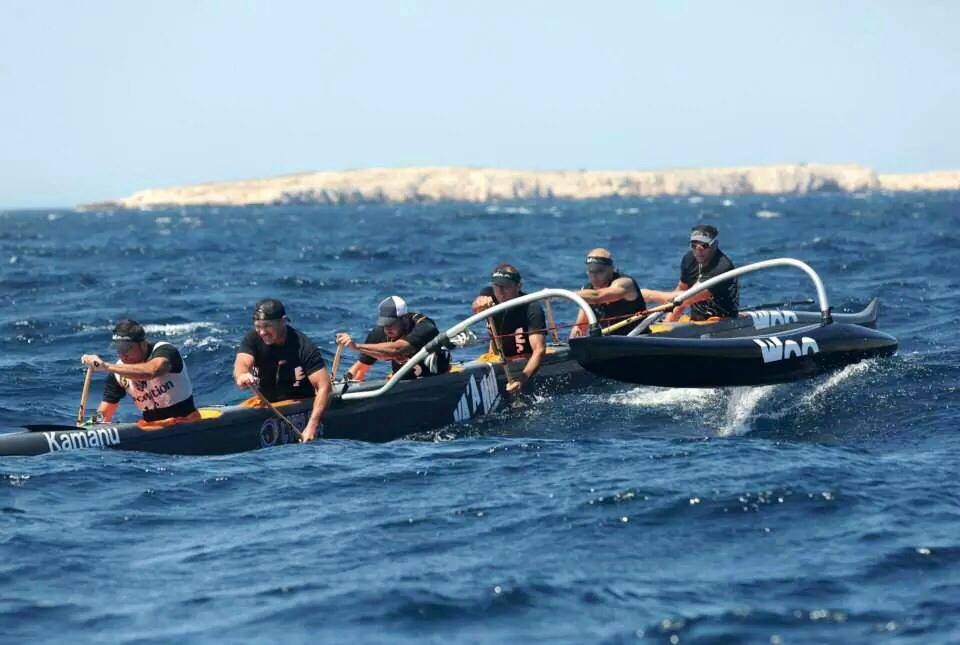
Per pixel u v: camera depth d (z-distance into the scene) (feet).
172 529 73.97
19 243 538.06
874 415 105.50
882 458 87.86
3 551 68.85
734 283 138.72
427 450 96.12
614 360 108.37
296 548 69.36
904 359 126.21
